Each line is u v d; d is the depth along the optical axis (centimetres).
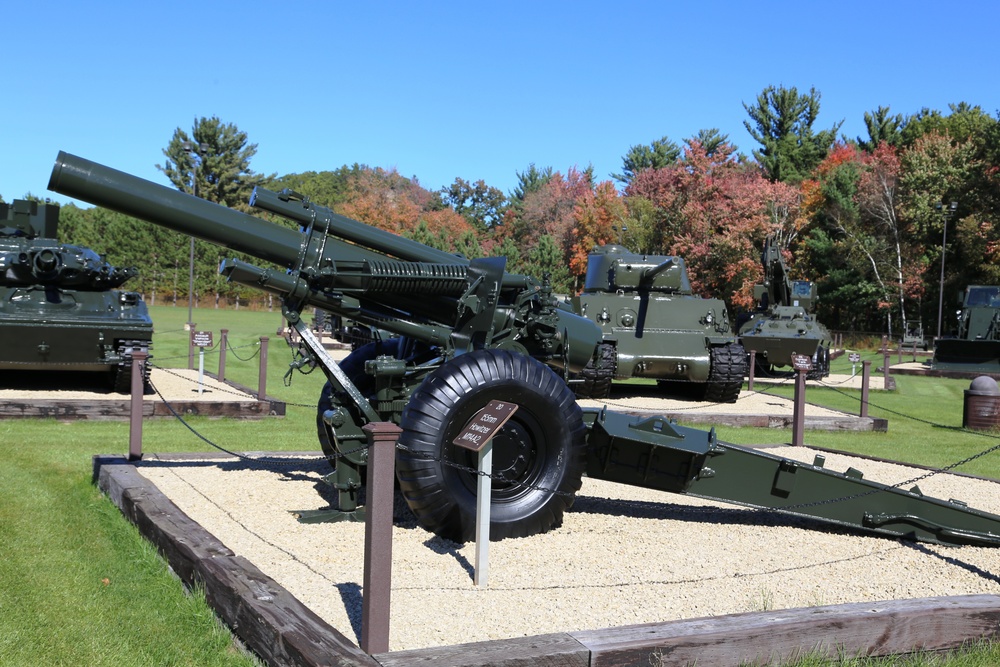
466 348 628
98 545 591
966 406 1426
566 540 608
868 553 606
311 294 621
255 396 1341
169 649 432
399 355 748
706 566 560
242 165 5497
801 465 638
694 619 417
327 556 550
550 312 679
